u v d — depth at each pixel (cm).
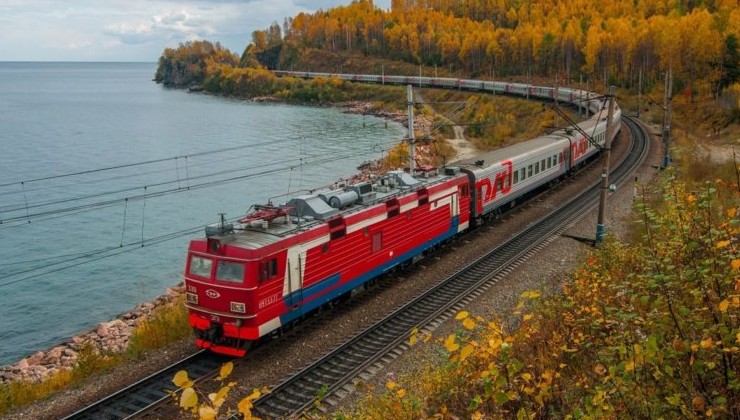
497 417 819
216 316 1566
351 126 9356
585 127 4438
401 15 19588
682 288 664
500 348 607
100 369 1591
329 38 19725
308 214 1839
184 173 5697
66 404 1393
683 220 745
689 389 605
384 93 13162
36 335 2789
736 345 590
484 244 2606
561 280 2006
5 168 6019
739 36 8538
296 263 1670
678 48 9362
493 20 19412
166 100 15600
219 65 19525
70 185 5275
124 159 6462
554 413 805
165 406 1352
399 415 800
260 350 1636
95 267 3556
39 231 4134
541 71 13525
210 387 1437
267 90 16012
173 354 1636
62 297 3180
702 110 7669
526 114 8569
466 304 1914
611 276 1316
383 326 1759
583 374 891
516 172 3127
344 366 1517
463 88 11406
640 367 618
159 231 4116
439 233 2427
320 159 6206
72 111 12206
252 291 1523
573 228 2750
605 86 10262
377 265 2041
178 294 2969
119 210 4591
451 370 1038
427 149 6644
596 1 17000
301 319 1820
